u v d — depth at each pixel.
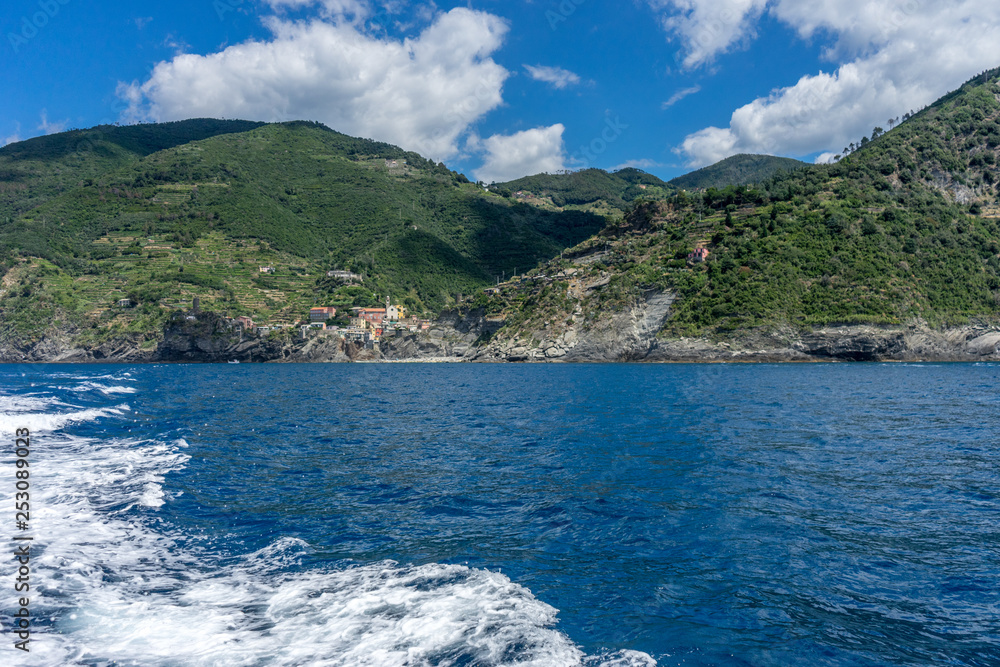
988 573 11.13
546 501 16.81
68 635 8.16
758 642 8.51
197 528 14.12
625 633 8.70
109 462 22.39
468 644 8.16
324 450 25.97
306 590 10.20
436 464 22.55
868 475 19.81
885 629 8.96
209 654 7.68
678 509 15.82
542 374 99.50
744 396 50.47
